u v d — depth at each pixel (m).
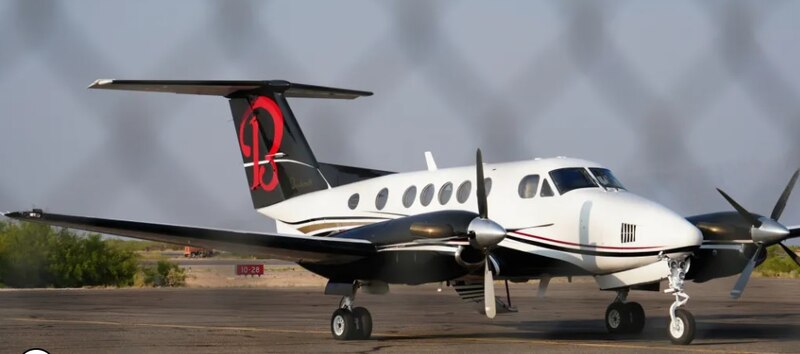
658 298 72.25
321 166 47.69
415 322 47.28
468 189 40.38
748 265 37.31
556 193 37.91
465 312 55.53
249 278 126.50
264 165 49.56
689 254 34.62
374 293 39.03
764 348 32.22
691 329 33.75
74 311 55.44
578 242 36.94
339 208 45.88
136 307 59.75
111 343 35.16
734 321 46.22
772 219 36.84
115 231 35.38
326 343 35.47
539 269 38.53
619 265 36.12
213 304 63.41
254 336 38.38
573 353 30.94
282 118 48.69
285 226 48.78
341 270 37.62
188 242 37.06
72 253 99.69
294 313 53.84
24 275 97.88
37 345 34.53
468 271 35.59
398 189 43.44
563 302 66.75
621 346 33.19
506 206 39.06
